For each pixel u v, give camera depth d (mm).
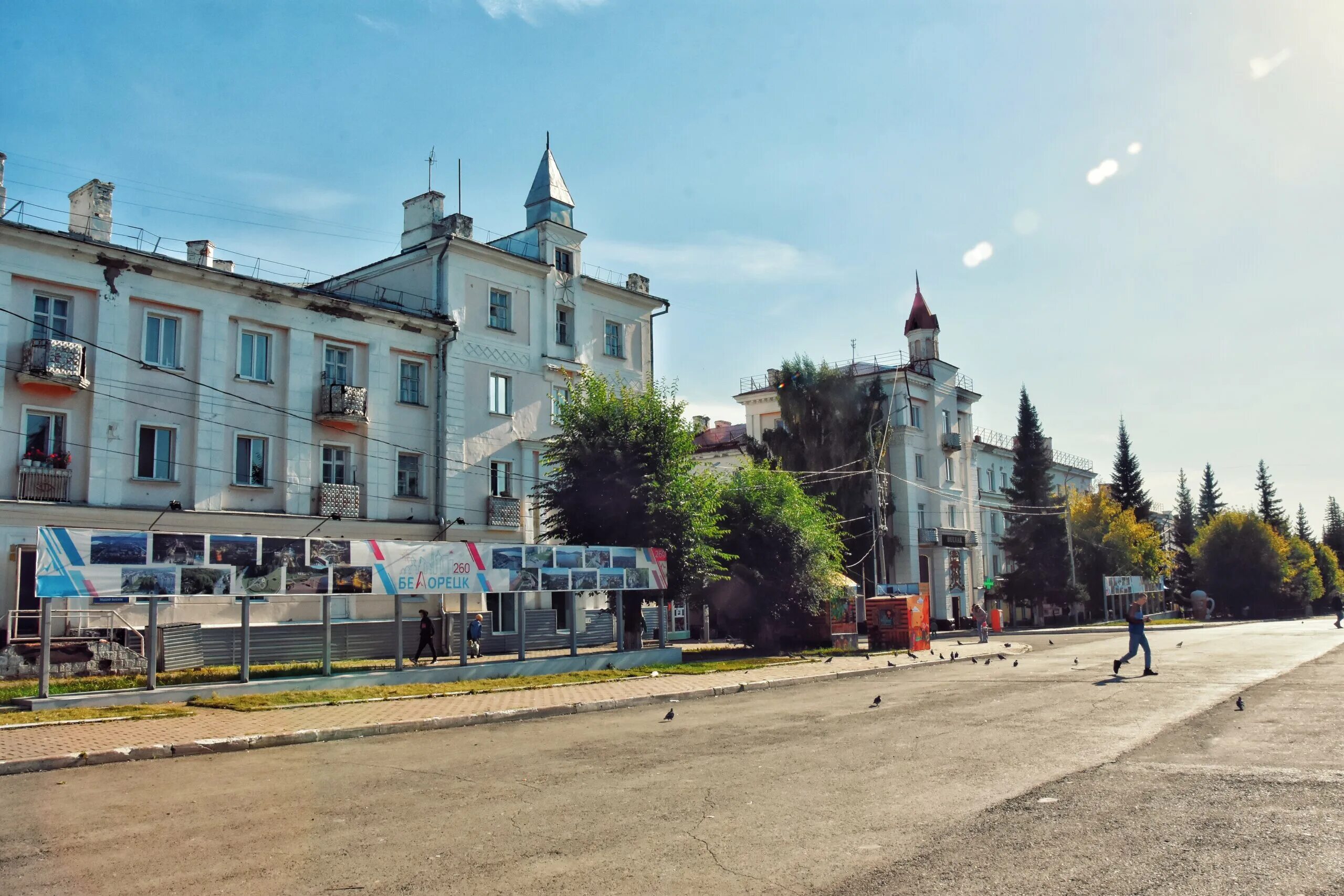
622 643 26953
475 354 34750
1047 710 14258
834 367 55469
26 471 24016
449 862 6480
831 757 10461
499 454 35188
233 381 28391
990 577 71000
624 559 26766
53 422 24953
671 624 45250
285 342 29859
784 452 54094
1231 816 7211
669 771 10000
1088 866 6039
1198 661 22969
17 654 19969
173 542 17828
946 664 27406
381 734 14453
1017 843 6613
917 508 60281
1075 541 68625
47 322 24969
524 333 36750
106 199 29047
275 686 19016
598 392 29734
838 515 45562
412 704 17344
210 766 11367
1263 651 26250
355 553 20641
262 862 6574
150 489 26375
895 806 7859
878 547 43406
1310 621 61531
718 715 15820
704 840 6934
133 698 17125
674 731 13695
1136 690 16609
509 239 40031
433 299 34500
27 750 11891
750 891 5723
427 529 32531
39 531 16312
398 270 35938
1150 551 75875
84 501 25000
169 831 7621
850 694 18547
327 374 30844
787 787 8812
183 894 5852
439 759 11531
